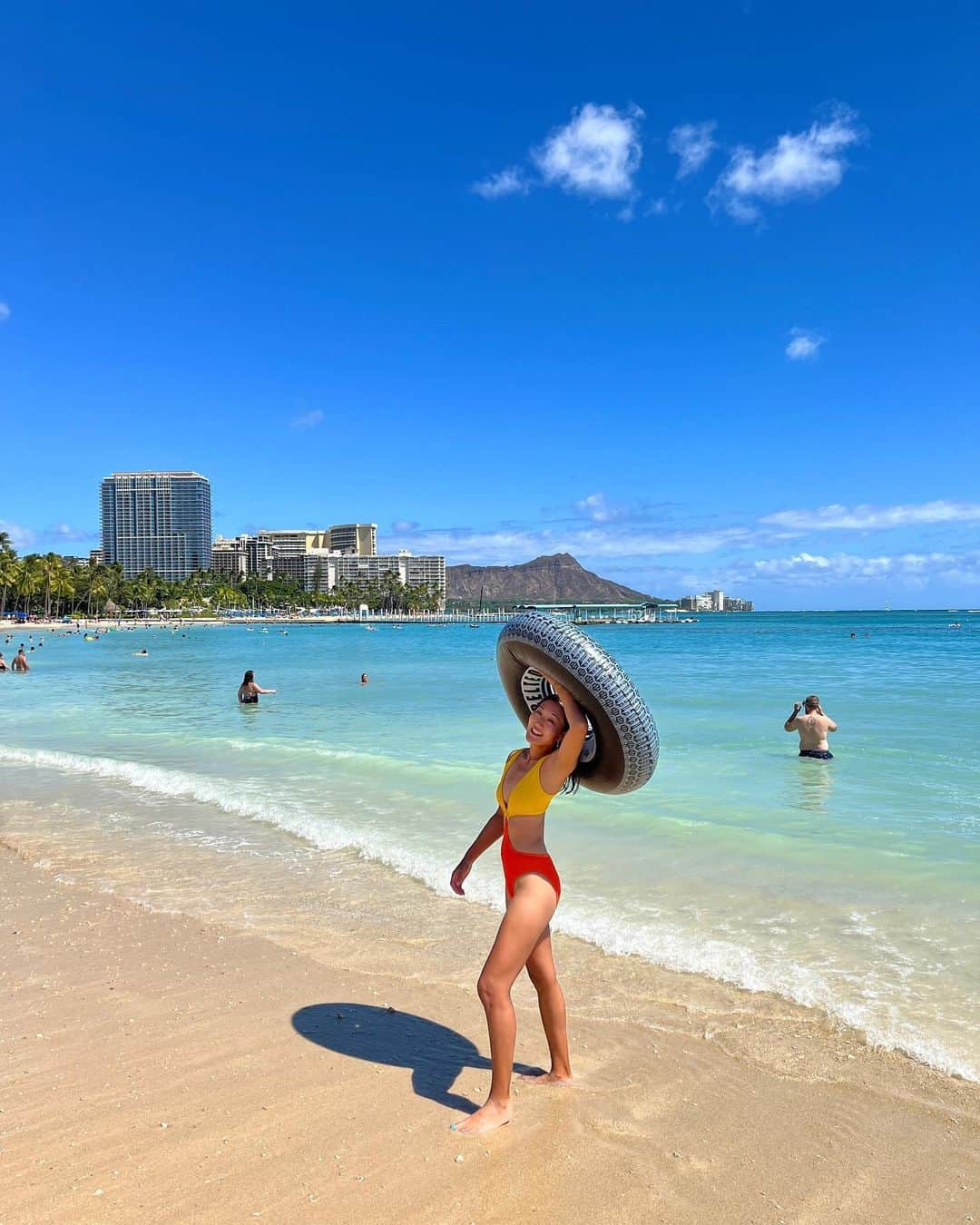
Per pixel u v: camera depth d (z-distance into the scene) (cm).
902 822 830
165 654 5681
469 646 6906
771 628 14025
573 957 514
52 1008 446
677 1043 407
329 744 1430
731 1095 359
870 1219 279
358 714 1903
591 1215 279
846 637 8738
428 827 848
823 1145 322
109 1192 287
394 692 2477
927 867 676
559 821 841
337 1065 382
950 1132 331
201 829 865
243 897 647
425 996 462
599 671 313
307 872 710
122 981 484
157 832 857
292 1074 373
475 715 1855
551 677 326
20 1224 270
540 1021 437
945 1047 398
